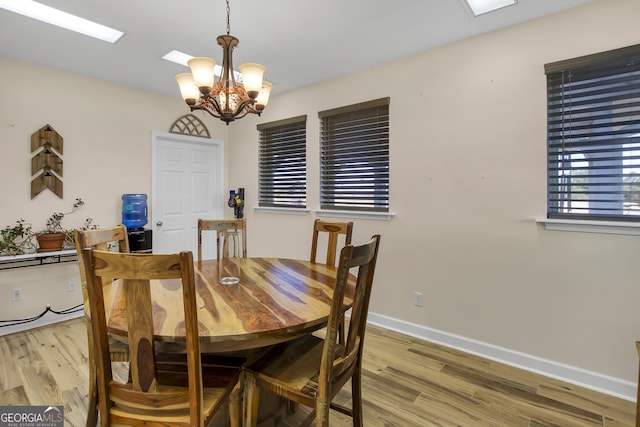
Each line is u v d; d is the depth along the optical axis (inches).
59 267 119.4
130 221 134.7
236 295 60.5
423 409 71.5
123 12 82.0
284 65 115.2
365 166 121.1
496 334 92.8
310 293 62.1
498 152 91.4
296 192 144.6
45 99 116.2
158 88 140.4
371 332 111.5
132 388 42.9
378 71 115.0
